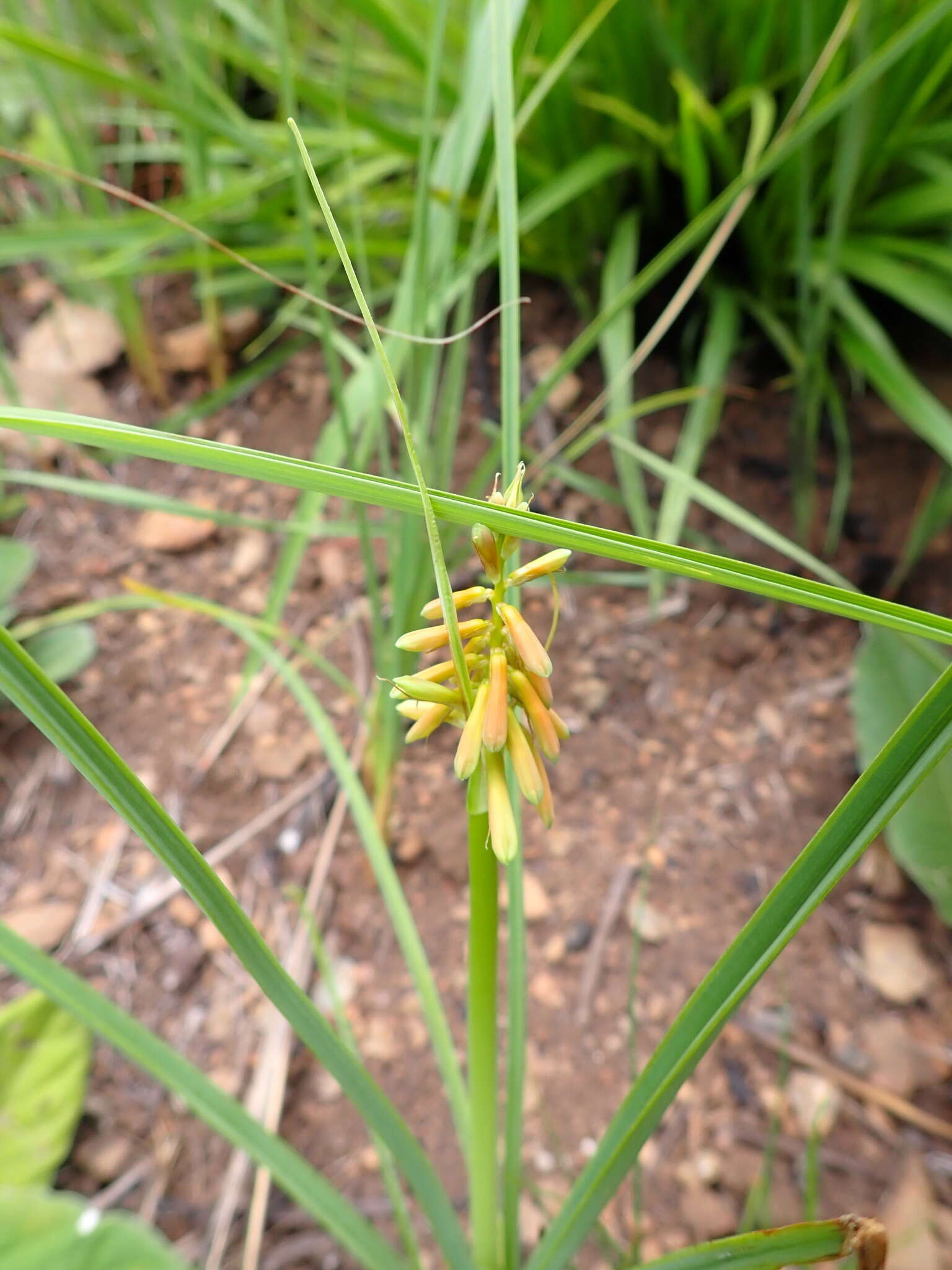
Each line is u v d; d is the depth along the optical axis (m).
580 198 0.44
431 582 0.33
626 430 0.40
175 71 0.44
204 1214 0.30
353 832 0.38
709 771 0.39
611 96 0.43
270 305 0.52
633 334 0.48
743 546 0.43
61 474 0.48
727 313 0.42
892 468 0.44
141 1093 0.32
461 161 0.30
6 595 0.41
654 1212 0.30
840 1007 0.34
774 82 0.40
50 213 0.52
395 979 0.35
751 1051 0.33
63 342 0.49
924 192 0.41
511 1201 0.23
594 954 0.35
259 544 0.46
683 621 0.43
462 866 0.36
